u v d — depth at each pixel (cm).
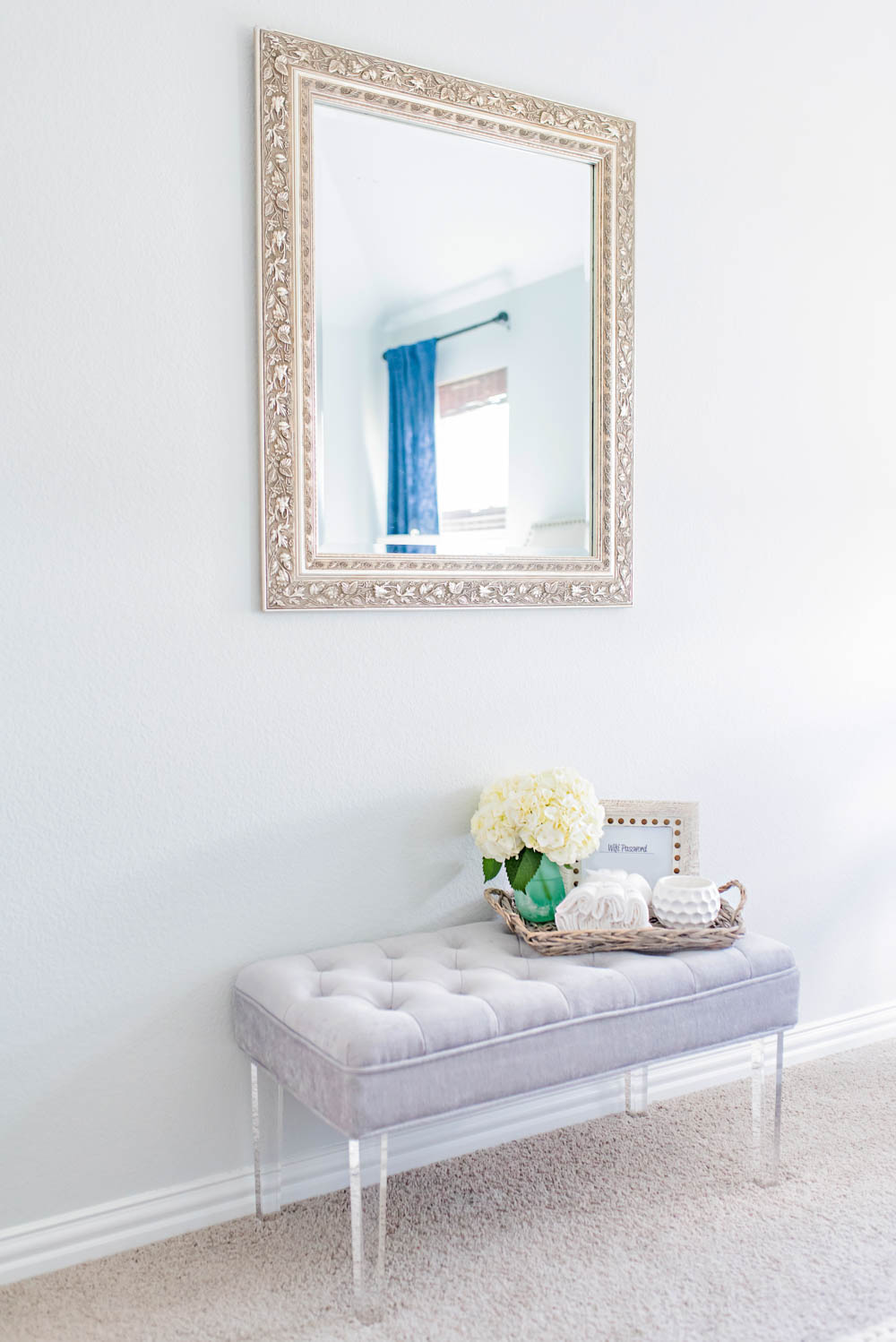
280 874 218
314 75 211
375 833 229
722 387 270
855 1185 224
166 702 205
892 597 303
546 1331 179
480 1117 241
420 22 226
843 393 291
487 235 235
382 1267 185
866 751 299
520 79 238
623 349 250
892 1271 195
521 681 246
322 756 222
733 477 272
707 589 271
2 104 186
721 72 266
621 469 252
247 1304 186
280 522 212
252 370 211
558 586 245
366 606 222
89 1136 201
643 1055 201
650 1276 194
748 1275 194
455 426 233
